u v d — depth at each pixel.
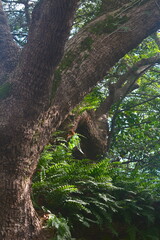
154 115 9.03
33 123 3.18
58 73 3.71
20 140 3.10
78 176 4.39
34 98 3.14
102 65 4.00
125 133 9.29
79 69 3.81
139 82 9.49
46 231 3.54
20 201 3.16
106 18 4.25
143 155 9.45
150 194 5.16
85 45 3.98
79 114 6.03
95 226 4.54
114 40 4.09
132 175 5.45
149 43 8.77
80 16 7.37
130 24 4.20
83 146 6.73
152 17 4.30
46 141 3.48
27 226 3.23
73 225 4.34
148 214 4.82
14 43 4.58
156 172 9.05
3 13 4.89
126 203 4.87
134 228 4.63
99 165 4.79
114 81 9.60
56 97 3.56
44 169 4.19
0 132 3.05
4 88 3.23
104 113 7.87
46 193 4.15
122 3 4.43
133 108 9.47
